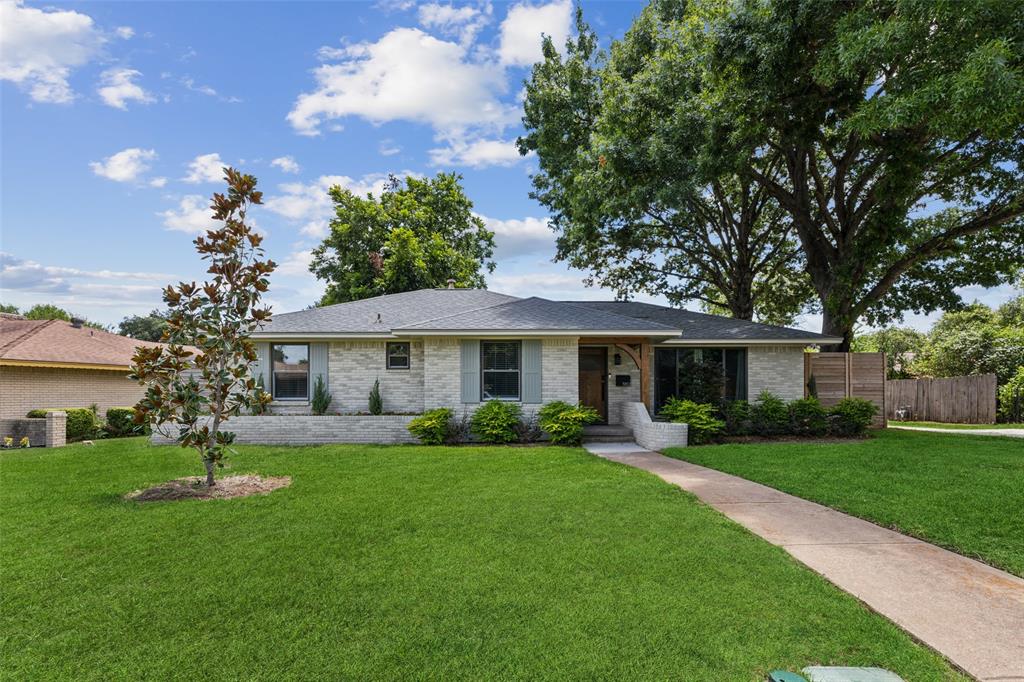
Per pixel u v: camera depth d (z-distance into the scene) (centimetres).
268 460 1014
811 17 1076
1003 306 3180
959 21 870
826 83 1095
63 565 473
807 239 1683
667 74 1439
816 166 1616
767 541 532
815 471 859
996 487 733
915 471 847
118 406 1966
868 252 1515
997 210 1541
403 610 383
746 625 358
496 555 488
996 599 402
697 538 534
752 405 1416
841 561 480
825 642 337
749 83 1236
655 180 1409
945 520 591
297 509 650
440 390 1329
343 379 1511
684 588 416
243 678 306
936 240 1576
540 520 597
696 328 1568
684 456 1048
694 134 1369
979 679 298
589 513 625
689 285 2445
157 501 697
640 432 1275
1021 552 498
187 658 327
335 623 366
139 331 4491
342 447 1208
